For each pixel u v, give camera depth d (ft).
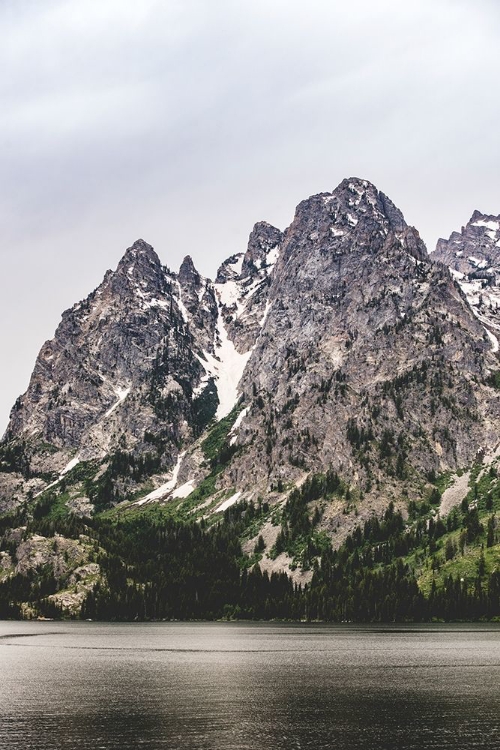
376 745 338.75
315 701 433.89
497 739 348.79
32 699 437.58
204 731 360.69
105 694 454.40
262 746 336.08
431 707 416.46
